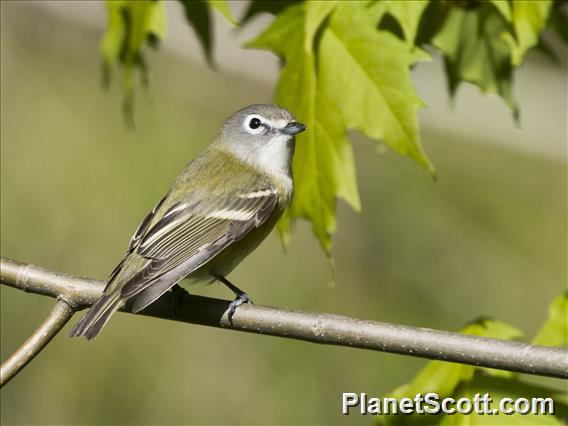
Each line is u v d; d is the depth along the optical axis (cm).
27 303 1341
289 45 799
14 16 1570
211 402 1333
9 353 1323
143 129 1471
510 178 1498
